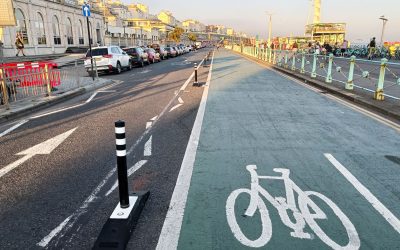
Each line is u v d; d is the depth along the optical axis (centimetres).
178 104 1080
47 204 418
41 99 1153
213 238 338
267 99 1162
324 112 946
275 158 562
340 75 1889
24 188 464
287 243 328
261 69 2483
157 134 722
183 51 6319
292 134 712
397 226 358
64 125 825
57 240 342
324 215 379
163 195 432
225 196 425
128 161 559
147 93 1341
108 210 400
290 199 416
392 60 3412
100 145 654
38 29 3956
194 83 1517
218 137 689
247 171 505
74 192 450
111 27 7106
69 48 4622
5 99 967
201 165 532
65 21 4650
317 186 453
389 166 528
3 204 419
